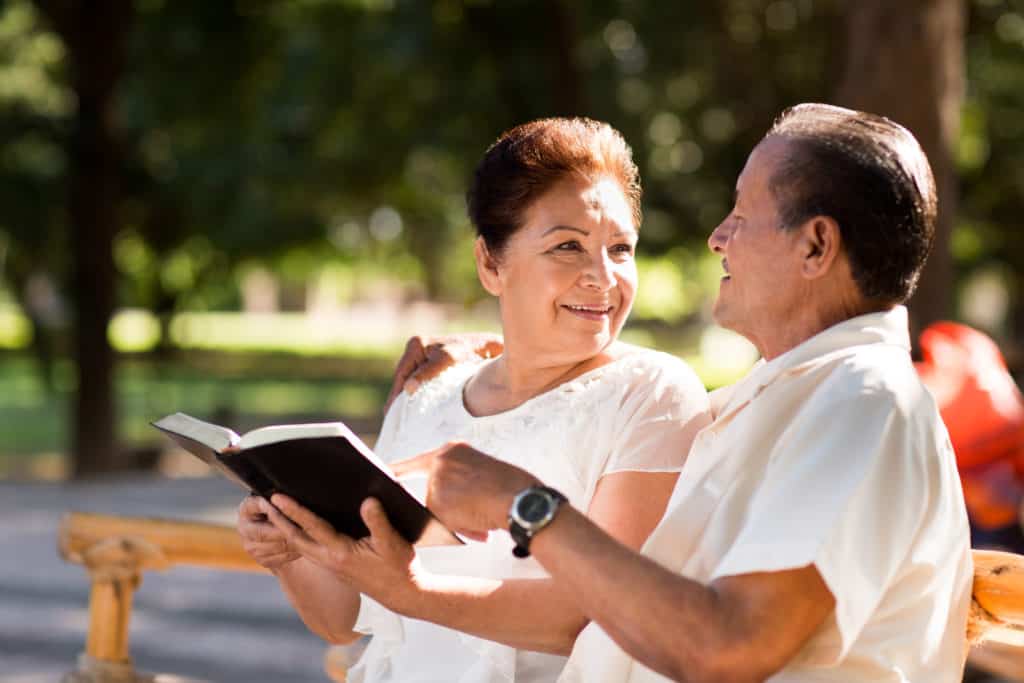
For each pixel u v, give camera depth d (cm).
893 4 872
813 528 220
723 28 2167
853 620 220
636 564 226
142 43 2194
